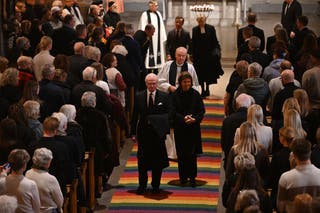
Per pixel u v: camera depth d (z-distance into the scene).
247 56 13.52
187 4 24.72
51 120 9.80
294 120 9.87
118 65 14.22
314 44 14.30
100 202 11.90
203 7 21.09
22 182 8.65
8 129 9.80
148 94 11.99
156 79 11.96
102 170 11.80
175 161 12.90
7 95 11.78
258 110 10.31
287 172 8.63
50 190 9.07
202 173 13.13
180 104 12.20
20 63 13.13
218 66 17.30
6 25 16.95
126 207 11.67
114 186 12.59
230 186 8.73
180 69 13.62
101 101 12.02
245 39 14.81
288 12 19.11
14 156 8.61
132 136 14.75
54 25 16.83
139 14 25.20
